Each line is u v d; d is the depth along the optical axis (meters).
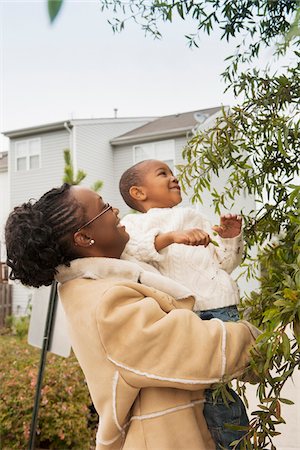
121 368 0.86
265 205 1.06
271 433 0.75
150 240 1.00
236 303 1.06
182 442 0.88
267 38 0.98
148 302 0.89
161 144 8.72
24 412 2.87
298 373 1.92
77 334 0.92
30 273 0.95
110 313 0.88
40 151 9.45
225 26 0.96
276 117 0.95
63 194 0.98
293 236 0.89
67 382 3.07
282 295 0.80
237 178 1.13
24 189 9.58
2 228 1.01
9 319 6.04
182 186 1.15
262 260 1.05
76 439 2.87
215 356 0.84
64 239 0.95
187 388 0.84
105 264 0.96
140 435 0.88
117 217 1.01
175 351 0.84
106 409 0.88
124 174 1.23
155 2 0.91
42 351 2.64
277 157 1.04
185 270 1.05
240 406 0.96
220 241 1.09
